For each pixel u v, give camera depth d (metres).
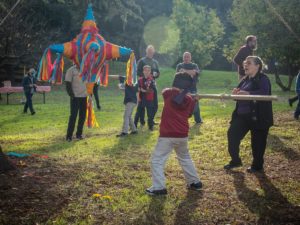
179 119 5.75
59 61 9.27
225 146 8.82
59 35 36.47
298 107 12.48
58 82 9.46
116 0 12.98
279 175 6.79
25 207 5.10
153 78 11.56
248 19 28.28
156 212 5.17
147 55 11.76
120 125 12.59
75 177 6.41
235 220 5.00
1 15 14.55
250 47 9.84
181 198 5.67
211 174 6.88
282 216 5.10
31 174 6.41
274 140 9.26
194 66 11.13
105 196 5.57
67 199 5.45
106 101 21.36
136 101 10.59
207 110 14.98
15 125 13.62
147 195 5.74
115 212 5.13
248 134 9.82
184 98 5.75
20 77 33.84
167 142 5.77
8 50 31.28
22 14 32.19
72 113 10.14
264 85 6.69
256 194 5.88
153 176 5.78
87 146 9.21
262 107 6.67
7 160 6.56
